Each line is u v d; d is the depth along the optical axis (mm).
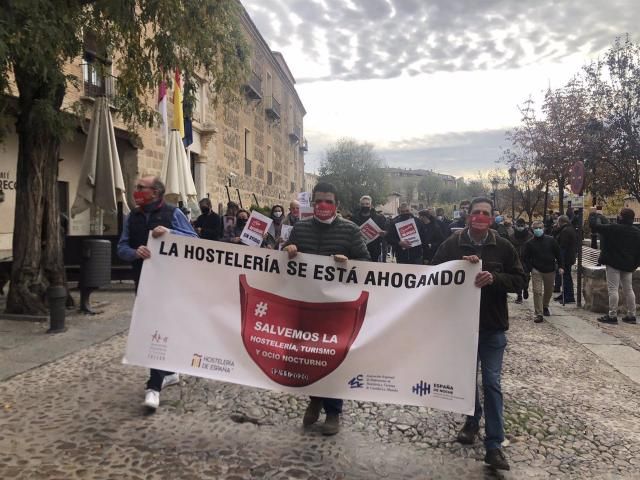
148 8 7391
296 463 3416
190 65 8547
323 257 3795
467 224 3834
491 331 3611
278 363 3770
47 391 4438
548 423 4250
